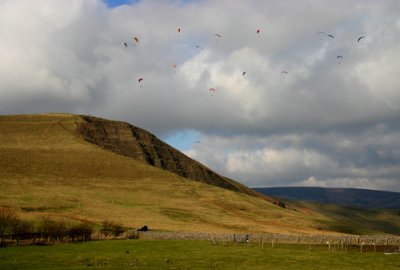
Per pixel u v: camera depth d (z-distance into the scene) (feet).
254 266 167.12
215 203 532.32
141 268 159.43
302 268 162.20
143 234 285.84
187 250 215.51
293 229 436.35
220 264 171.73
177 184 584.81
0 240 245.45
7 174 509.35
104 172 578.25
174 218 427.33
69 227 282.15
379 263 172.86
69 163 586.45
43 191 467.52
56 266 163.94
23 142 640.17
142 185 553.64
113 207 443.32
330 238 251.60
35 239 252.62
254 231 393.70
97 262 174.81
